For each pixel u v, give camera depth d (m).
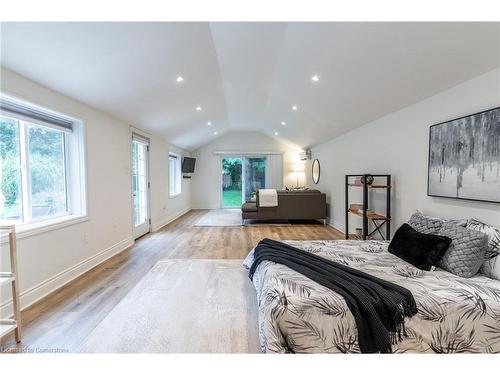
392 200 3.35
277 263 2.06
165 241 4.50
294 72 3.37
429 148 2.61
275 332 1.46
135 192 4.82
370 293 1.55
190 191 8.75
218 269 3.11
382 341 1.42
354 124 4.33
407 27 1.90
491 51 1.81
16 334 1.73
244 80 4.02
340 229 5.34
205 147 8.82
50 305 2.23
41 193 2.67
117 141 3.88
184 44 2.67
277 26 2.47
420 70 2.31
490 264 1.80
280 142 8.85
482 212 2.04
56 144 2.88
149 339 1.78
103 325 1.93
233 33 2.64
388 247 2.45
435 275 1.85
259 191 5.99
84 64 2.35
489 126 1.94
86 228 3.09
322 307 1.48
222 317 2.06
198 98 4.41
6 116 2.18
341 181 5.28
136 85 3.12
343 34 2.25
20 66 2.08
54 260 2.56
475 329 1.47
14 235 1.72
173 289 2.56
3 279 1.68
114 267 3.19
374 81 2.81
